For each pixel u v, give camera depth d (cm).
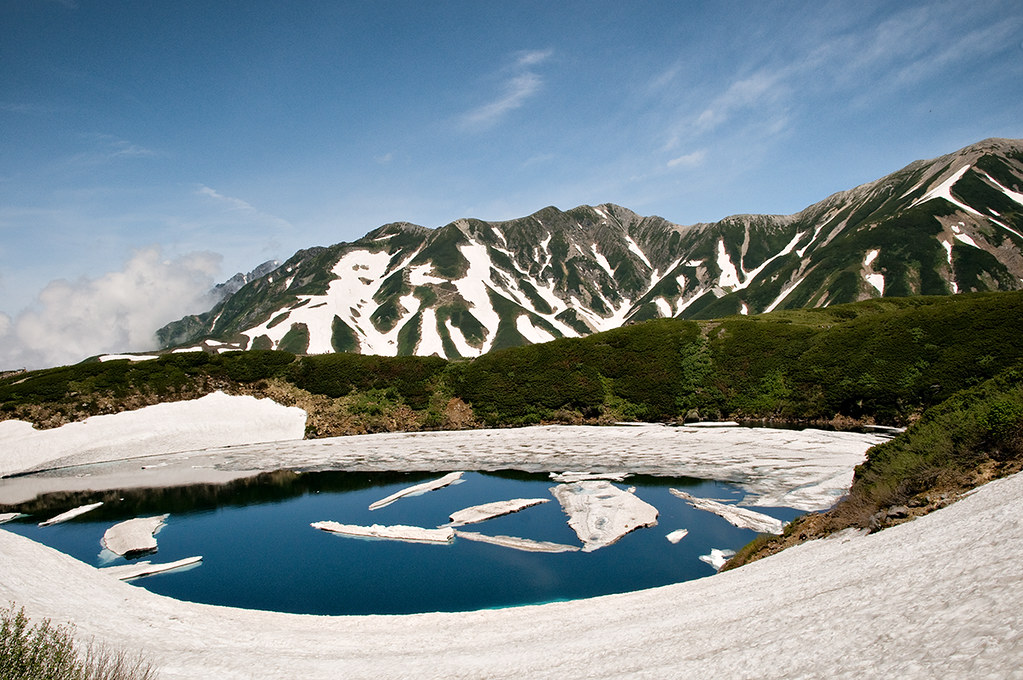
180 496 5562
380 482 5784
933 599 881
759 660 951
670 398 8525
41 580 2286
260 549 3834
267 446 8119
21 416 8169
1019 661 549
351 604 2894
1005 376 2266
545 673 1312
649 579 3020
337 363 9831
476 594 2955
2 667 1026
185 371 9462
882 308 10738
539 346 9756
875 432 6525
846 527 2206
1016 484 1490
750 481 4969
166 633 2052
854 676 726
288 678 1546
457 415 9081
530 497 4919
